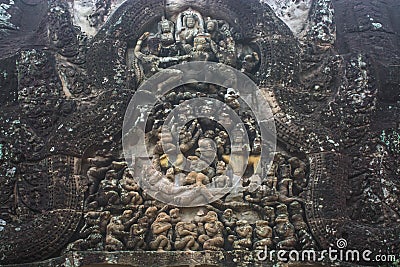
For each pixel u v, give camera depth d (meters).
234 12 4.84
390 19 5.11
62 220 4.09
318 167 4.38
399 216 4.32
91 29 4.79
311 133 4.46
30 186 4.22
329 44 4.86
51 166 4.24
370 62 4.75
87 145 4.31
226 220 4.19
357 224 4.26
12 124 4.39
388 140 4.54
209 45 4.70
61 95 4.50
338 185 4.34
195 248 4.08
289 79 4.66
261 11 4.86
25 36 4.77
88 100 4.49
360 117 4.57
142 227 4.11
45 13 4.83
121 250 4.03
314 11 4.98
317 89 4.67
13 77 4.54
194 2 4.82
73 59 4.64
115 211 4.17
